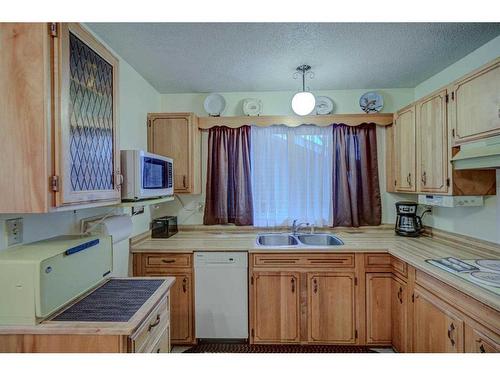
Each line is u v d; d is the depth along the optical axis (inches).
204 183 117.6
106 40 74.7
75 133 45.9
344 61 88.4
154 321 52.2
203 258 91.0
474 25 68.1
